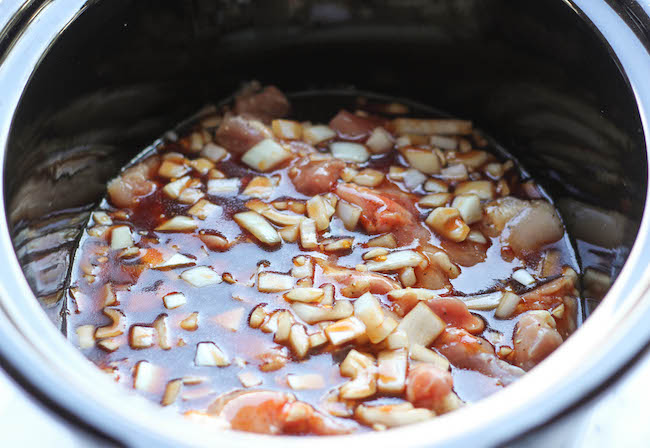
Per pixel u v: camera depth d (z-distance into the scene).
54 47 0.50
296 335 0.49
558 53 0.54
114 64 0.54
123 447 0.38
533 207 0.55
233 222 0.54
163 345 0.49
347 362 0.48
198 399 0.47
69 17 0.50
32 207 0.49
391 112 0.62
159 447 0.38
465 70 0.59
